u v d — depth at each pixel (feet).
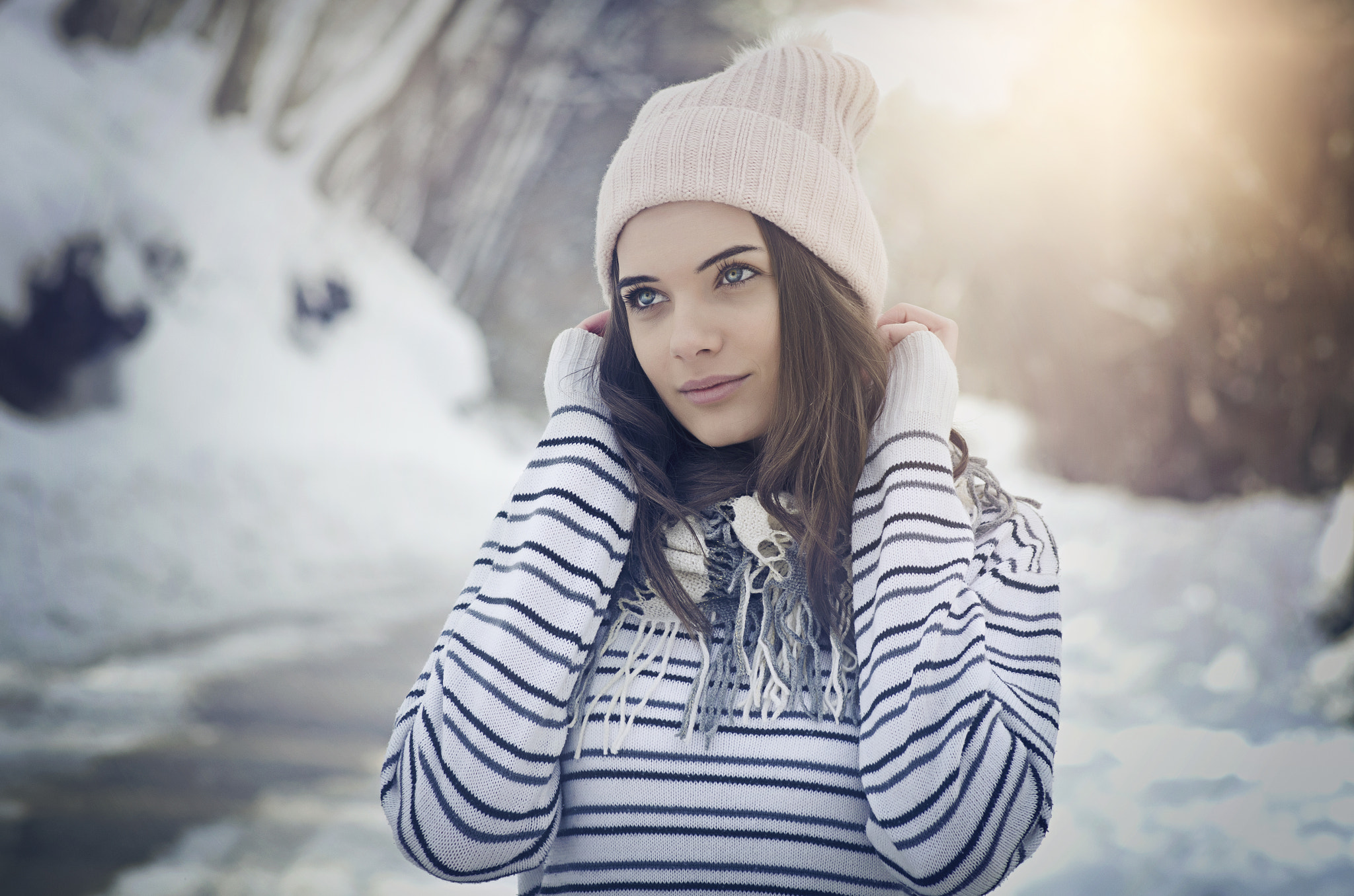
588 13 34.37
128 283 25.54
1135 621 20.31
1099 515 29.17
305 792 11.73
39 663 16.12
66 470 21.57
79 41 27.53
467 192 35.65
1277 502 31.19
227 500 23.04
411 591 21.93
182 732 13.53
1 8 26.45
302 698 15.26
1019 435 34.94
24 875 9.14
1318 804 10.73
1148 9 33.09
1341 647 17.35
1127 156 34.30
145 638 17.74
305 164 31.68
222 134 29.58
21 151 24.53
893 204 37.17
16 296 23.76
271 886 9.20
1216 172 33.27
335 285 30.83
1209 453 33.63
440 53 32.63
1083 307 35.19
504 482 29.35
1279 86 31.65
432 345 32.37
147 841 10.07
